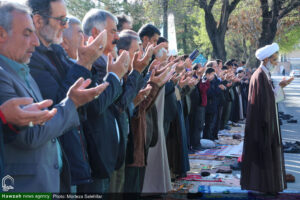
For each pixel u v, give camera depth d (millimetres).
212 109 9430
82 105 2582
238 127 12570
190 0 22656
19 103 1836
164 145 5012
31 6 2578
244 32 31828
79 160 2682
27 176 2121
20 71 2219
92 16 3428
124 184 4160
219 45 22688
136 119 4172
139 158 4176
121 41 3947
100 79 3316
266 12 24719
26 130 2021
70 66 2797
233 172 6570
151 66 4441
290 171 6707
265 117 5176
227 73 11391
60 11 2615
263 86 5227
